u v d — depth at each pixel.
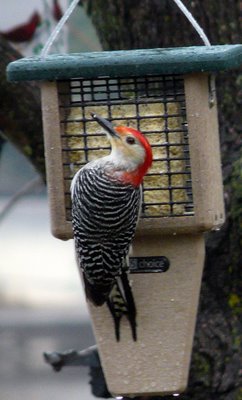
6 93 10.72
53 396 22.95
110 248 9.05
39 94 10.80
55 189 9.53
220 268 10.77
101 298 9.13
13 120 10.77
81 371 24.22
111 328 9.66
